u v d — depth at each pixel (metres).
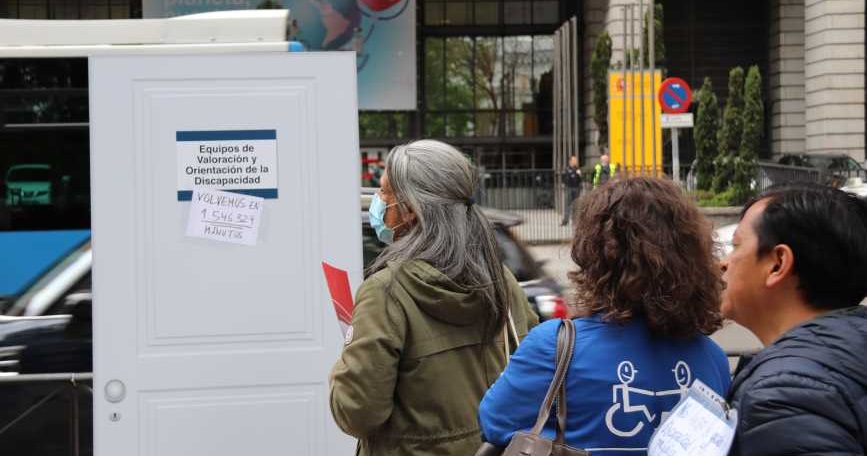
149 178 4.16
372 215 3.73
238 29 7.89
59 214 8.24
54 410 5.30
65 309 6.10
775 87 37.75
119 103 4.15
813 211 2.15
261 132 4.20
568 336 2.45
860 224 2.15
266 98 4.21
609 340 2.44
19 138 8.30
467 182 3.25
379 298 3.10
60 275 6.20
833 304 2.18
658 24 30.00
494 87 37.06
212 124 4.19
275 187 4.21
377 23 32.81
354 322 3.12
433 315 3.12
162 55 4.16
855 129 34.75
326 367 4.19
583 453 2.38
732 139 25.19
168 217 4.16
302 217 4.21
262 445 4.16
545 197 26.11
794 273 2.18
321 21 32.59
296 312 4.19
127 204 4.14
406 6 32.84
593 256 2.45
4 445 5.29
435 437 3.12
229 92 4.20
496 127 37.09
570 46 31.42
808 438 1.87
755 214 2.24
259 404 4.17
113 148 4.15
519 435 2.41
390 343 3.06
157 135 4.16
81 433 5.34
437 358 3.12
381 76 33.03
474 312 3.14
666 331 2.42
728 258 2.31
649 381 2.42
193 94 4.18
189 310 4.15
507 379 2.51
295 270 4.20
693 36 38.22
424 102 36.94
